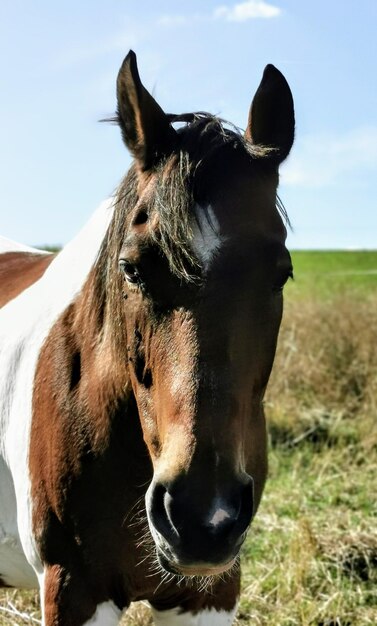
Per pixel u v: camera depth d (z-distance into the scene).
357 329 7.59
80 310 2.43
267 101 2.15
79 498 2.23
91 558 2.23
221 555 1.73
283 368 7.12
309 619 3.50
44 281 2.73
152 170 2.02
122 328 2.13
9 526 2.56
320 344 7.46
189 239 1.80
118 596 2.28
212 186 1.86
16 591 3.58
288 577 3.77
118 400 2.18
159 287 1.85
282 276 1.92
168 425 1.80
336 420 6.34
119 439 2.20
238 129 2.06
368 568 3.95
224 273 1.81
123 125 2.14
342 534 4.24
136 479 2.21
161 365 1.85
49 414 2.36
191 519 1.71
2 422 2.57
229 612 2.39
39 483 2.34
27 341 2.57
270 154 2.02
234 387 1.79
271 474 5.37
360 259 25.61
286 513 4.69
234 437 1.77
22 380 2.53
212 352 1.78
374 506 4.77
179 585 2.29
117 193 2.18
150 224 1.89
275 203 1.98
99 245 2.52
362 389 6.88
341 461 5.57
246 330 1.82
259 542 4.27
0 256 3.32
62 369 2.38
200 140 1.93
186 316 1.81
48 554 2.30
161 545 1.80
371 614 3.61
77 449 2.25
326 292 10.45
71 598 2.24
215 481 1.73
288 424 6.23
